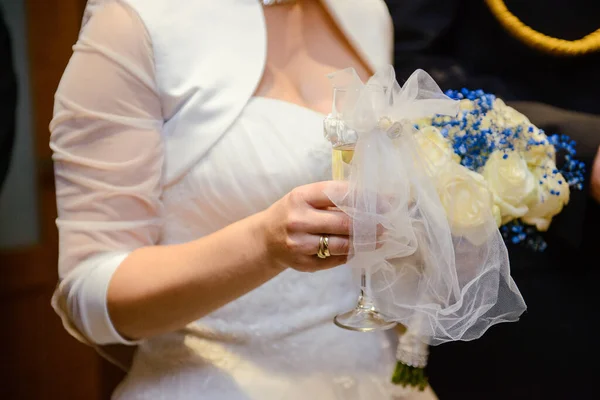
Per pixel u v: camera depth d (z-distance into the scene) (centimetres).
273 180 112
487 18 149
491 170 117
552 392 138
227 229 103
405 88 92
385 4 142
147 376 118
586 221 129
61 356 244
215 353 116
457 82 141
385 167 90
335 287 120
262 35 120
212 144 113
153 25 112
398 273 98
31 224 239
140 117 111
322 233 91
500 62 149
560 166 126
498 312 99
